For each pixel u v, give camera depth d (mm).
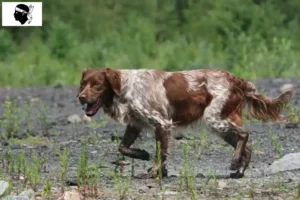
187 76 12344
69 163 13562
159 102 12117
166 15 48438
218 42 37344
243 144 12188
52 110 21500
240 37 32219
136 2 48031
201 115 12336
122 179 12070
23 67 33594
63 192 11102
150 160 13609
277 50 31594
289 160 12375
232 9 38625
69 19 46094
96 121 18500
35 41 39406
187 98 12219
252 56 30438
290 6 44312
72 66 34094
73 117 19109
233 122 12289
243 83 12539
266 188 11320
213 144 14852
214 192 11102
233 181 11820
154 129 12109
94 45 38562
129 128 12367
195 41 40812
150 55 37781
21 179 12078
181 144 14820
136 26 41156
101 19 46188
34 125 18641
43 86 28531
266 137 15484
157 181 11859
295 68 29234
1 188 10797
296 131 16016
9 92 26469
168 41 41656
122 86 12055
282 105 12719
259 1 41094
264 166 13008
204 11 44844
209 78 12375
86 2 46719
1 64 34688
